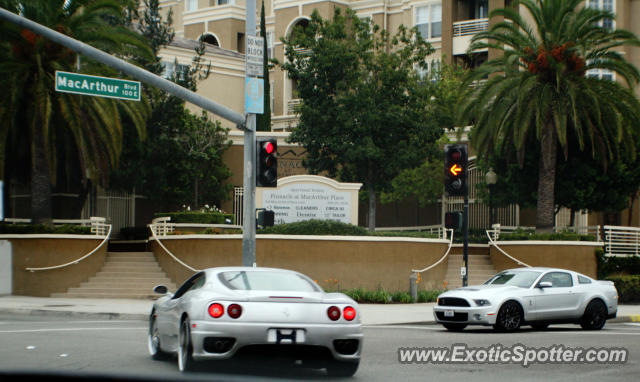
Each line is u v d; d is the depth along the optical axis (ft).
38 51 93.66
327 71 116.67
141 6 160.56
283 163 138.51
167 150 121.90
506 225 129.70
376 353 45.78
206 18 191.01
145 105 105.40
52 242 96.99
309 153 123.24
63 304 83.05
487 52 156.46
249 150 68.69
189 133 128.36
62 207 122.83
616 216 140.97
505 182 116.78
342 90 116.67
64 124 98.02
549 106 104.32
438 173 131.03
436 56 165.07
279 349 33.37
